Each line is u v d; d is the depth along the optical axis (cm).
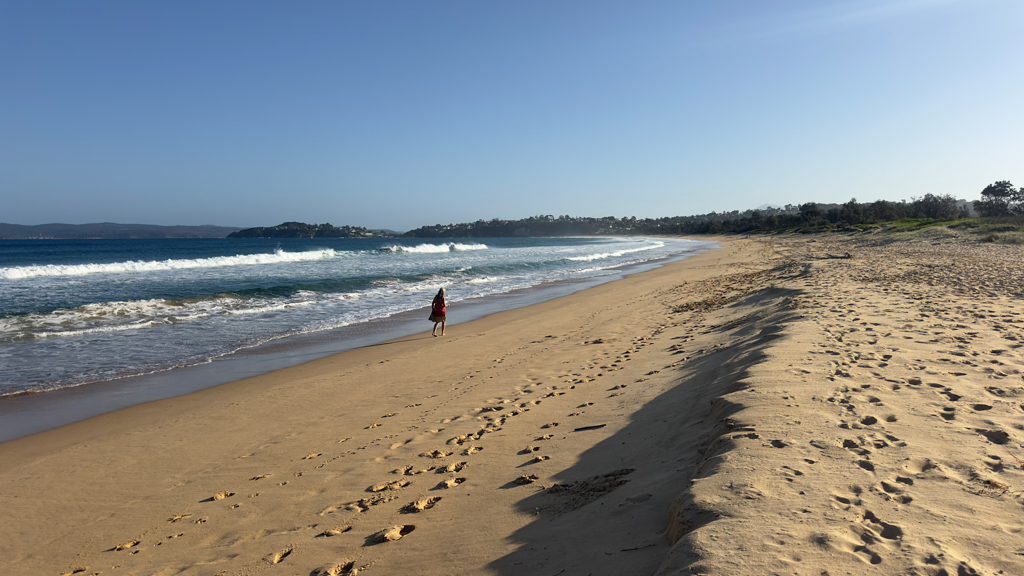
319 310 1739
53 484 548
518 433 570
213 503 477
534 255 5153
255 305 1819
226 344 1239
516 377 843
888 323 812
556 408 649
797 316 894
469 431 598
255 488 501
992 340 686
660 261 4203
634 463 425
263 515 441
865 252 3522
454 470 486
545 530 335
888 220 9231
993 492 287
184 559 385
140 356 1123
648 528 300
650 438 475
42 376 972
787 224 11700
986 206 8906
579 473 430
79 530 453
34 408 802
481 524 366
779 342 691
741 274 2419
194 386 909
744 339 816
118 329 1399
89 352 1156
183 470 566
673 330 1111
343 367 1016
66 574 387
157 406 804
